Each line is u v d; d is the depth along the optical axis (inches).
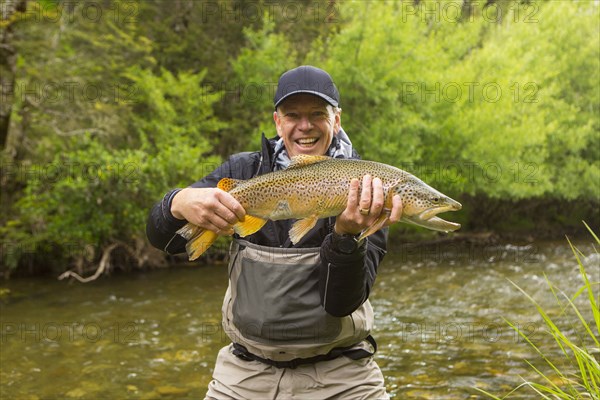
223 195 85.4
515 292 389.7
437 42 687.7
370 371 105.5
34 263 473.1
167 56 659.4
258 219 91.0
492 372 230.4
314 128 104.4
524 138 637.3
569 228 773.9
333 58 607.5
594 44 795.4
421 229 668.7
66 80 522.6
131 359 262.1
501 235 713.0
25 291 414.9
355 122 604.1
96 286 430.6
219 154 637.9
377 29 602.9
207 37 676.7
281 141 110.0
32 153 499.5
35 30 517.0
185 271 486.6
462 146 642.2
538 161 671.8
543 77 715.4
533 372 227.3
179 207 89.1
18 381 235.0
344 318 99.6
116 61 608.7
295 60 665.0
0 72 465.1
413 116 594.2
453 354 255.9
